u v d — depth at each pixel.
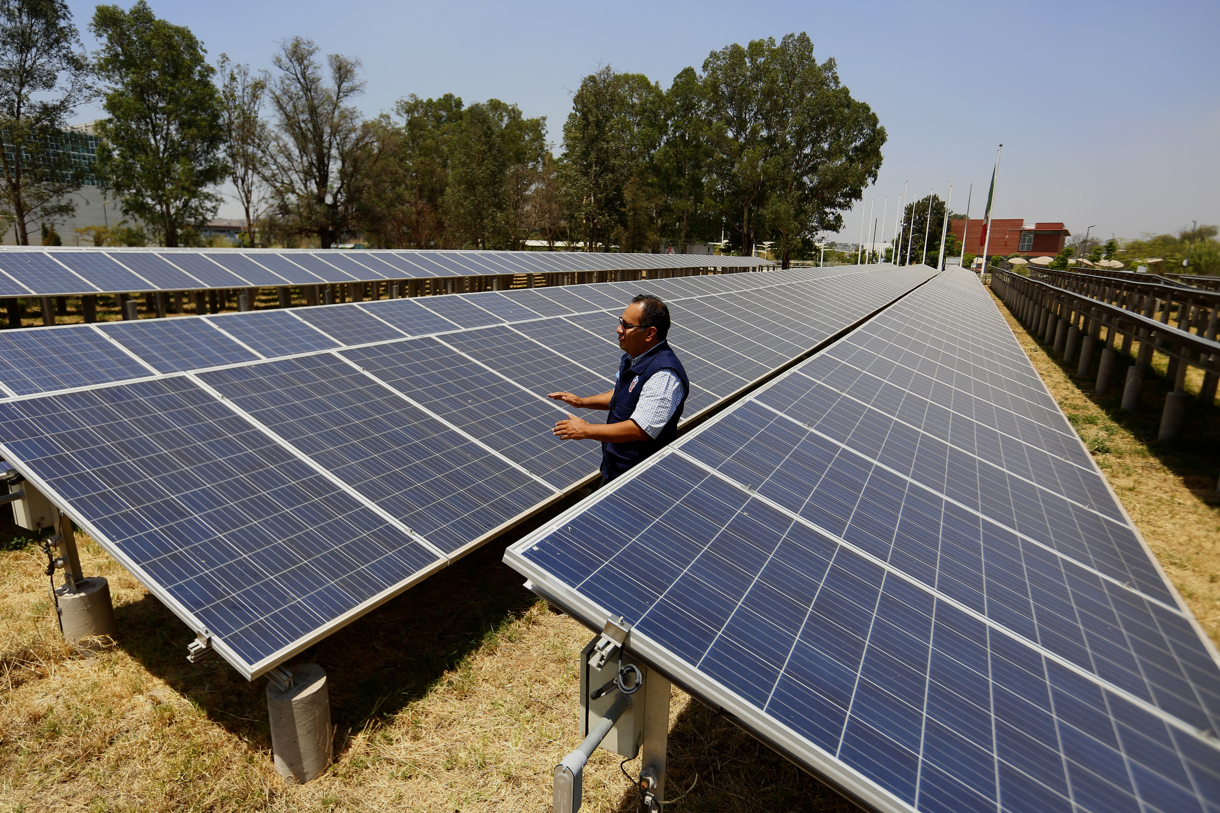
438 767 5.07
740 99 71.88
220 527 5.25
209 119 48.41
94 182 47.03
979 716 2.87
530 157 84.88
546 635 6.80
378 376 8.32
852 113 71.38
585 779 5.01
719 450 4.68
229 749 5.05
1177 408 11.88
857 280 36.75
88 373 6.82
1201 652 3.74
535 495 6.95
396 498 6.20
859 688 2.88
